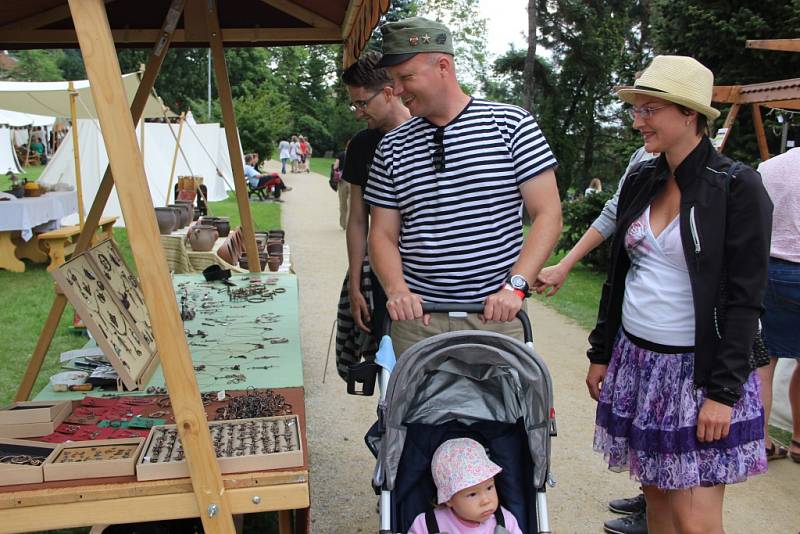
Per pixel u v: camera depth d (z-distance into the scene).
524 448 2.20
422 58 2.25
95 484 2.05
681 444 2.22
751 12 9.27
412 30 2.23
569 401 5.12
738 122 9.30
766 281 2.14
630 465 2.40
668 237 2.28
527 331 2.27
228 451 2.19
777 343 3.66
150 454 2.18
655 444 2.29
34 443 2.30
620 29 21.36
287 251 7.53
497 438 2.22
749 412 2.23
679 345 2.27
